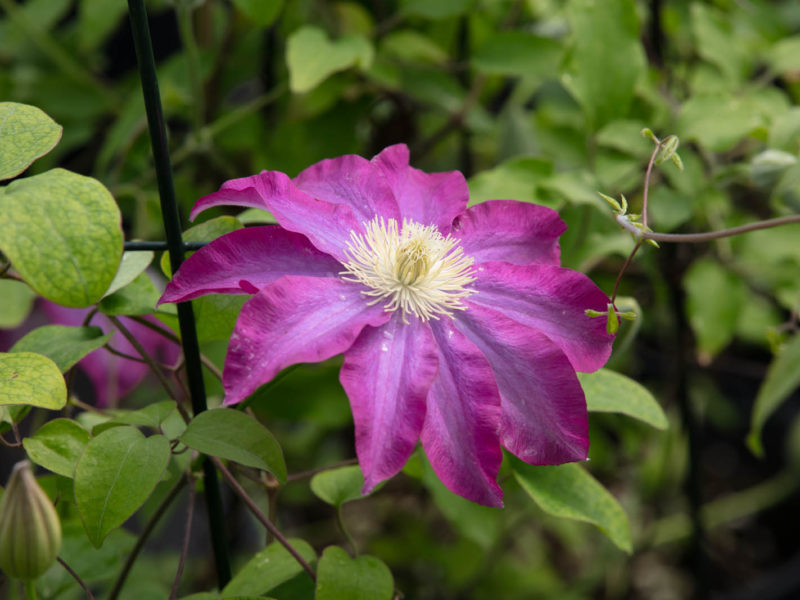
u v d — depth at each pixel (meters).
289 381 0.88
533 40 0.89
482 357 0.64
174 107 0.94
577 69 0.81
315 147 0.92
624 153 0.88
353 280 0.65
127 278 0.69
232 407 0.69
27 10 1.02
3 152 0.64
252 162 0.96
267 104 0.96
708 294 0.91
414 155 0.97
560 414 0.64
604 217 0.85
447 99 0.95
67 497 0.69
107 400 0.86
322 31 0.84
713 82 0.94
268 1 0.83
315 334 0.63
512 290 0.67
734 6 1.03
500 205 0.70
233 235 0.64
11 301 0.82
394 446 0.62
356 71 0.90
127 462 0.64
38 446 0.66
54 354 0.68
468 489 0.62
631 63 0.81
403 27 0.96
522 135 0.91
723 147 0.83
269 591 0.74
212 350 0.86
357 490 0.72
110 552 0.77
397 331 0.65
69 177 0.62
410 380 0.63
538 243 0.69
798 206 0.80
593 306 0.66
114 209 0.62
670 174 0.86
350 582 0.67
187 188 0.94
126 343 0.88
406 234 0.67
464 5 0.88
